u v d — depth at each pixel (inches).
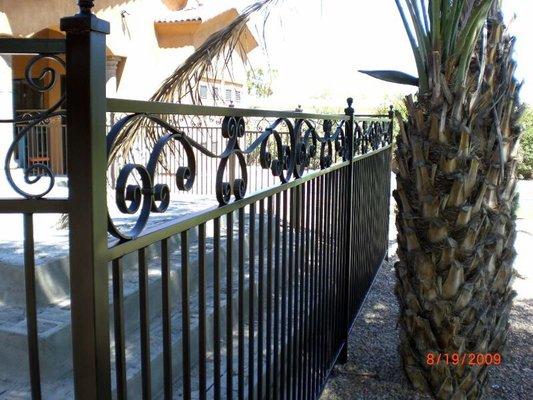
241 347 82.0
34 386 50.0
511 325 199.0
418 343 137.9
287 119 98.3
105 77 45.9
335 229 146.9
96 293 45.2
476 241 129.2
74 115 44.1
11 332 103.6
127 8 415.5
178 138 60.3
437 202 126.9
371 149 224.5
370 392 145.0
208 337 133.2
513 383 154.1
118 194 50.1
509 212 135.6
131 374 105.0
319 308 132.5
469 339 133.4
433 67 126.3
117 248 48.9
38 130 316.8
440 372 135.7
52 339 103.0
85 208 44.5
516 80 134.0
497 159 127.9
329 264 141.6
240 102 447.2
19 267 117.9
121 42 410.9
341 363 162.9
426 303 133.0
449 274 128.7
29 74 45.4
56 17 336.8
